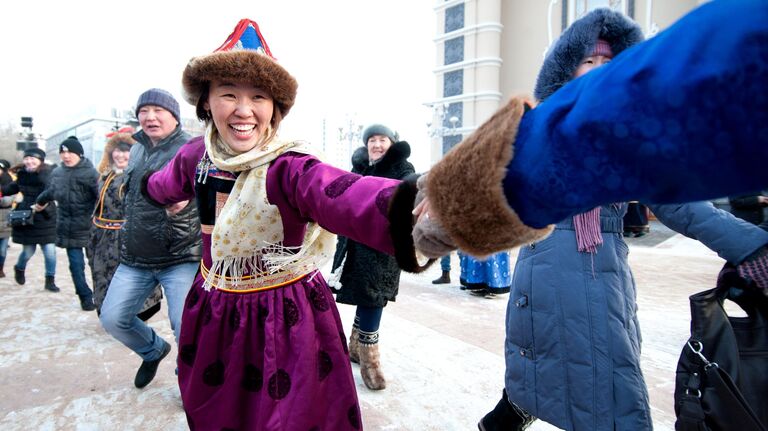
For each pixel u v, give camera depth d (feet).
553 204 1.67
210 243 4.57
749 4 1.22
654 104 1.33
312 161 3.65
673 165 1.34
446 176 1.93
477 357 9.93
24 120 48.03
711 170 1.29
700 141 1.27
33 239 16.39
